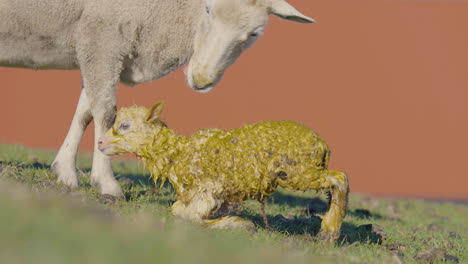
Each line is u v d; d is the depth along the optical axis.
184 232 9.35
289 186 11.92
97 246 6.89
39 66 15.04
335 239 11.95
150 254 6.91
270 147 11.82
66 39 14.38
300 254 9.86
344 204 11.90
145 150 12.14
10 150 22.00
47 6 13.98
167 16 14.35
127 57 14.60
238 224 11.66
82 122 14.98
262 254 8.59
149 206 12.60
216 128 12.29
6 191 9.37
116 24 14.16
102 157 14.49
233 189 11.81
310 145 11.88
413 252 13.45
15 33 14.23
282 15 12.80
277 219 14.71
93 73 14.34
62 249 6.60
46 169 16.62
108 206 12.01
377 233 14.77
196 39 13.80
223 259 7.52
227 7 12.70
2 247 6.43
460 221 23.88
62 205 9.37
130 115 12.27
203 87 13.45
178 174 11.82
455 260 12.92
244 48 13.16
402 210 24.16
